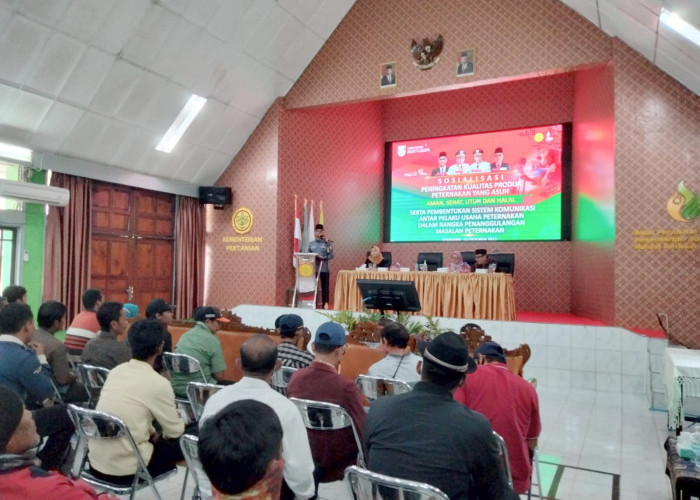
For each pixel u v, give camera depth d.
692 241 7.00
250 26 8.51
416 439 1.75
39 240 8.15
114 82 7.92
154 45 7.86
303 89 9.85
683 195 7.06
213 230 10.70
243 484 1.04
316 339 2.66
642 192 7.28
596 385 7.06
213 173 10.48
